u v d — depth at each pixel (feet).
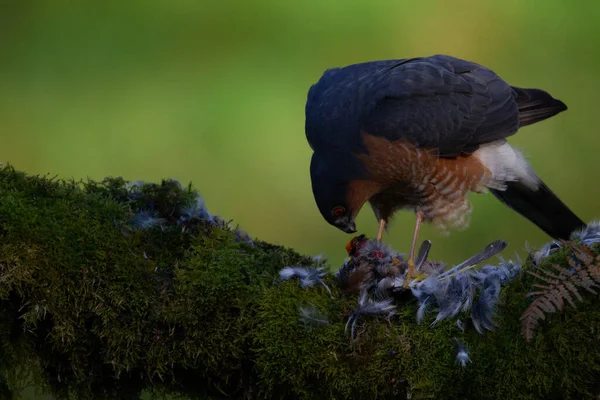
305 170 52.80
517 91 35.37
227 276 22.80
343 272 23.47
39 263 22.89
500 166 34.45
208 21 58.34
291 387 22.57
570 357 20.92
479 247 49.96
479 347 21.56
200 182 52.21
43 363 24.22
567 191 53.62
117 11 58.75
